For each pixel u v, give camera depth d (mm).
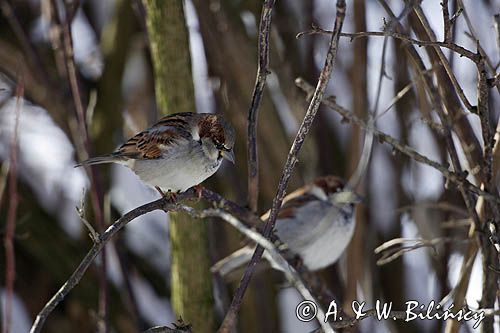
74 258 11141
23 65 10969
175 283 8375
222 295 9758
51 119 11414
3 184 8875
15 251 11023
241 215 7523
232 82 10523
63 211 11430
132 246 11609
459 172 6809
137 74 11828
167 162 7754
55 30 9867
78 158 10562
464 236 9836
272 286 11133
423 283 11008
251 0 11000
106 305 8945
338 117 11719
